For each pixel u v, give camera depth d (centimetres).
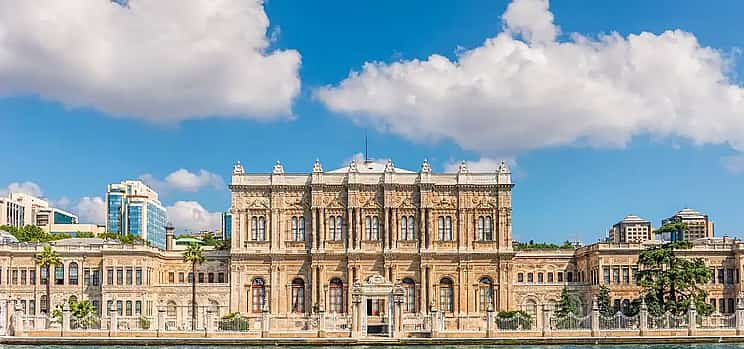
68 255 14925
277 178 15300
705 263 15125
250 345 10925
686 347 10550
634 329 11256
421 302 14950
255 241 15138
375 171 15788
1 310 11662
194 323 11725
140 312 14662
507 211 15238
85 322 11600
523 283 15350
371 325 13025
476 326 14425
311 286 15012
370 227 15212
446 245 15138
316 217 15162
